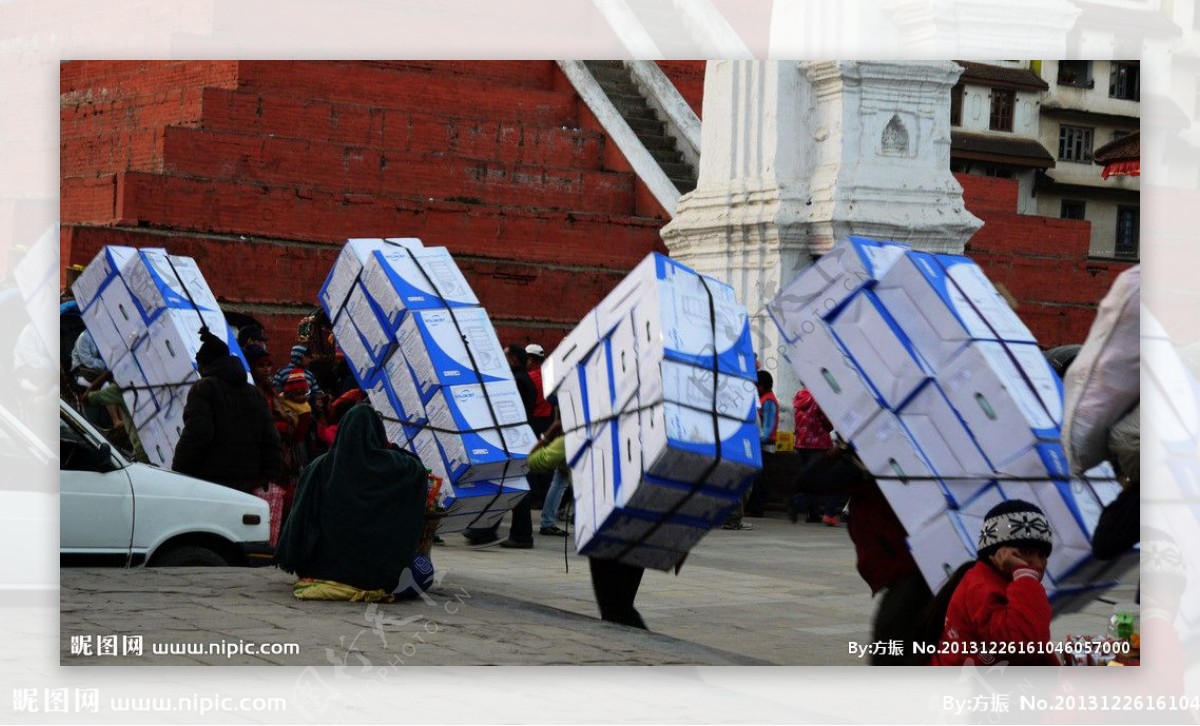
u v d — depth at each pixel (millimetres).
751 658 8219
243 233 20391
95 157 22406
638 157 24391
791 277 17359
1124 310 6852
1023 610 6184
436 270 12898
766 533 15273
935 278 7582
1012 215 22703
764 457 16656
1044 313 21719
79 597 9055
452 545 13648
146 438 13992
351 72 23922
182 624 8352
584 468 8852
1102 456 6984
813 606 10461
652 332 8383
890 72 17250
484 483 12297
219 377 11266
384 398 12633
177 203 19984
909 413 7496
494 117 25078
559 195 23703
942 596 7043
